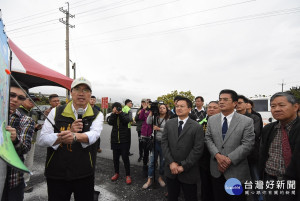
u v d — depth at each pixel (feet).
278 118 5.57
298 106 5.53
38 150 17.72
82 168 5.39
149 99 13.08
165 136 7.66
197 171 6.89
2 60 2.65
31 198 8.80
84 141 5.11
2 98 2.58
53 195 5.31
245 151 6.26
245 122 6.64
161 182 10.52
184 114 7.29
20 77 10.16
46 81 10.91
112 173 12.26
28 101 8.75
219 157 6.48
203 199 8.05
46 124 5.43
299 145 4.70
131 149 19.71
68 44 42.47
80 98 5.59
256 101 25.68
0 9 2.79
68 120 5.55
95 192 8.58
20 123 5.07
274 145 5.99
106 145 21.11
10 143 2.54
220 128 7.02
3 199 4.64
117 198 9.05
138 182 10.94
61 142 4.95
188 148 6.91
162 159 10.38
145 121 12.64
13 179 4.89
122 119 10.62
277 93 5.80
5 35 3.00
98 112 6.17
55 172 5.24
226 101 6.86
